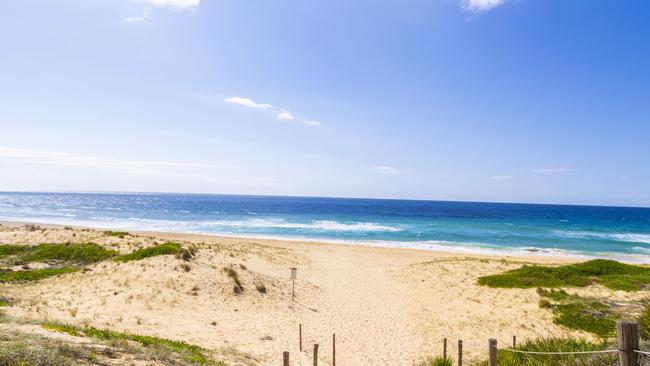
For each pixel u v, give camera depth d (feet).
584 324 61.98
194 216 302.66
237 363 39.86
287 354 35.40
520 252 155.94
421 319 70.69
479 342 59.00
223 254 110.32
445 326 66.49
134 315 58.54
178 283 74.79
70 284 72.59
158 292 69.87
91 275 78.89
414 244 174.81
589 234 217.36
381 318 71.15
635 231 235.81
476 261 124.36
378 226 248.11
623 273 93.61
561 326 62.75
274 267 108.06
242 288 79.36
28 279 76.95
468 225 263.90
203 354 39.27
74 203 477.36
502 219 326.03
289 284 90.27
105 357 24.43
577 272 95.40
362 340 59.88
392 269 116.47
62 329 30.68
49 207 379.96
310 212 385.70
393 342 59.21
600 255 149.69
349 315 72.64
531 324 64.54
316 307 77.10
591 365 24.76
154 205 472.44
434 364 43.52
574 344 33.37
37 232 131.85
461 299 82.84
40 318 37.93
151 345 33.96
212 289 75.36
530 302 75.87
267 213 357.41
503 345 57.11
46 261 97.50
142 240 122.83
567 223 291.17
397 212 413.80
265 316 68.18
